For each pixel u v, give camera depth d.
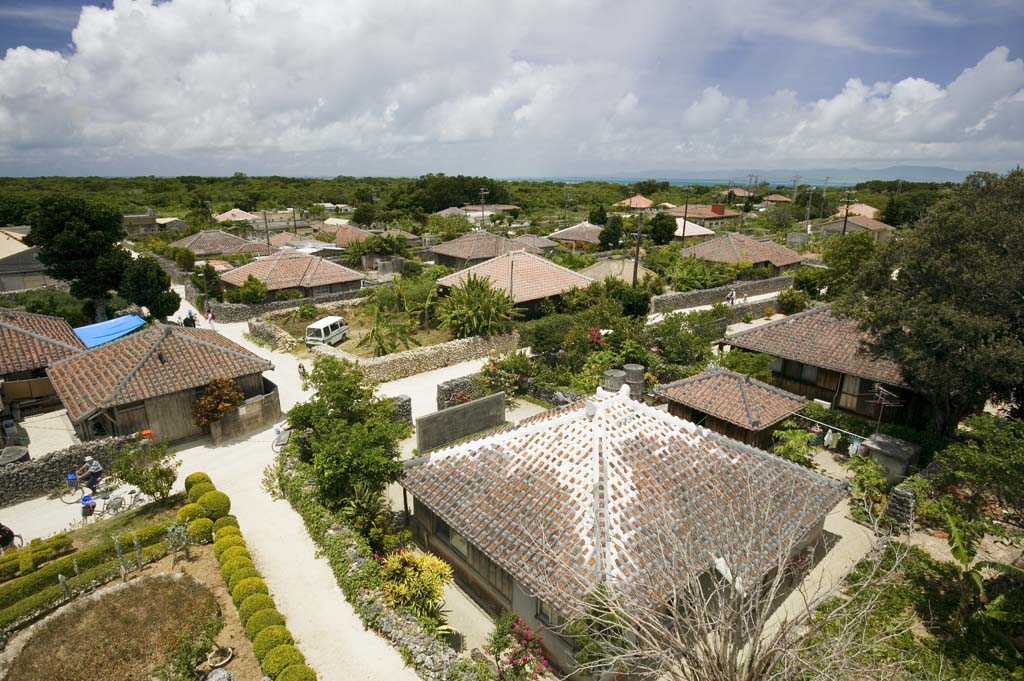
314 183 190.88
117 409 21.98
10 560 15.68
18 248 54.16
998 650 13.45
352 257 65.62
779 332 29.14
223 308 43.00
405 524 18.27
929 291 20.09
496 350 36.62
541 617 13.48
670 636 8.28
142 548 16.53
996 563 13.93
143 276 40.56
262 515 18.66
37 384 26.89
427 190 141.88
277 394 26.31
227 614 14.08
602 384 29.08
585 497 13.62
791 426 23.25
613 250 72.94
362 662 12.86
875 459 21.27
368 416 21.25
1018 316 18.77
